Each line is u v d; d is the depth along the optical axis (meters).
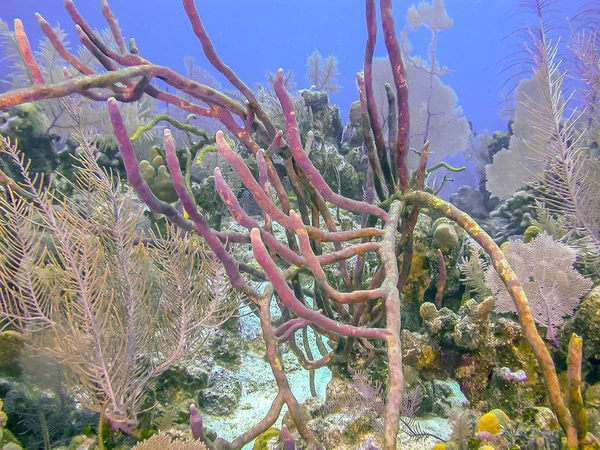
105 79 1.64
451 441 2.29
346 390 2.79
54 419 2.96
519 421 2.29
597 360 2.52
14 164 4.88
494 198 8.65
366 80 2.33
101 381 2.45
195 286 2.88
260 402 3.43
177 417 3.00
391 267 1.87
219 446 1.94
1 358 2.77
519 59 5.84
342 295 1.76
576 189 3.74
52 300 2.56
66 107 3.19
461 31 86.50
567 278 2.65
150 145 7.21
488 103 69.31
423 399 2.93
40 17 1.97
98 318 2.46
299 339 4.10
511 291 1.78
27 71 6.82
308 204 2.82
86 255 2.47
